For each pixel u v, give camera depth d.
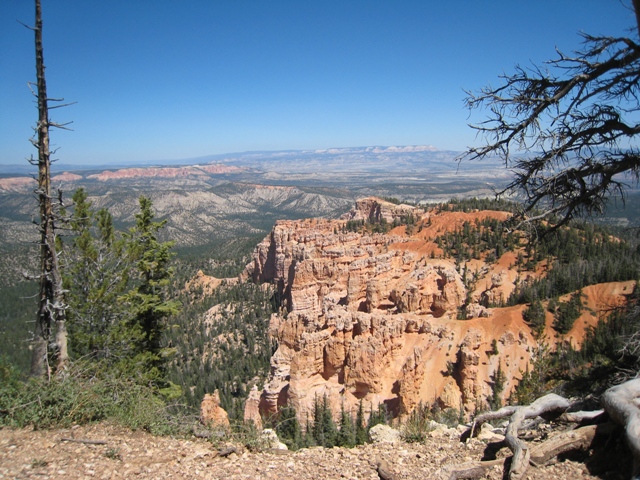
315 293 112.75
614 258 98.19
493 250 119.56
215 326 129.62
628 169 15.05
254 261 168.62
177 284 173.38
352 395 57.62
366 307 89.81
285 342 67.94
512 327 66.62
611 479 10.50
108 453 13.62
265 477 13.09
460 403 54.16
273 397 62.66
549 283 92.62
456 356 60.75
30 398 15.79
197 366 101.12
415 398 53.81
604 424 11.73
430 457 14.14
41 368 19.66
